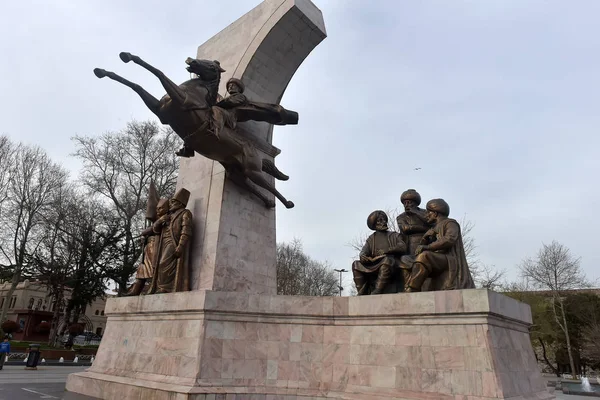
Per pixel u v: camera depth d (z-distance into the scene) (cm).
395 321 878
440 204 1004
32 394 1156
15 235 3425
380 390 846
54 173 3644
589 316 4362
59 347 3428
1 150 3506
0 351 2103
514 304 895
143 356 1072
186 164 1502
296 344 972
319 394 901
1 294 6238
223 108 1218
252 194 1371
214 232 1239
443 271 924
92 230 3416
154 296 1112
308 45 1500
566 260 4122
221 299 973
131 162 3462
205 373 905
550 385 2567
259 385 932
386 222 1102
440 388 779
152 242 1317
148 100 1080
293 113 1309
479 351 760
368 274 1047
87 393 1149
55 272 3447
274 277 1373
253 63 1439
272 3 1455
